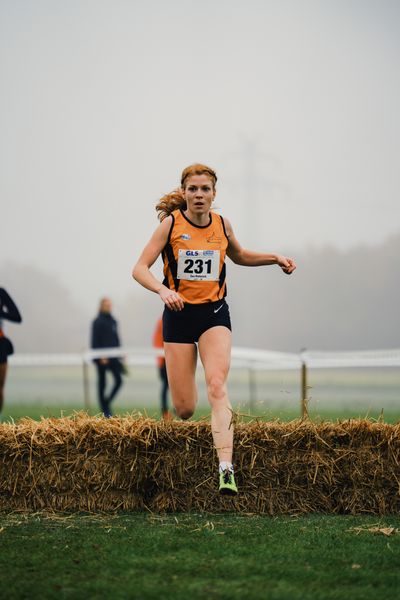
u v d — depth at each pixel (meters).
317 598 9.13
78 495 14.08
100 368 34.53
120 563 10.45
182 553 10.94
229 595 9.22
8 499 14.10
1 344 22.95
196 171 13.95
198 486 14.10
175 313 14.28
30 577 9.89
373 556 10.80
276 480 14.08
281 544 11.45
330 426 14.14
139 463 14.09
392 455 13.91
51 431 14.06
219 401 13.55
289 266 15.18
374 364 30.14
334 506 14.13
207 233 14.19
